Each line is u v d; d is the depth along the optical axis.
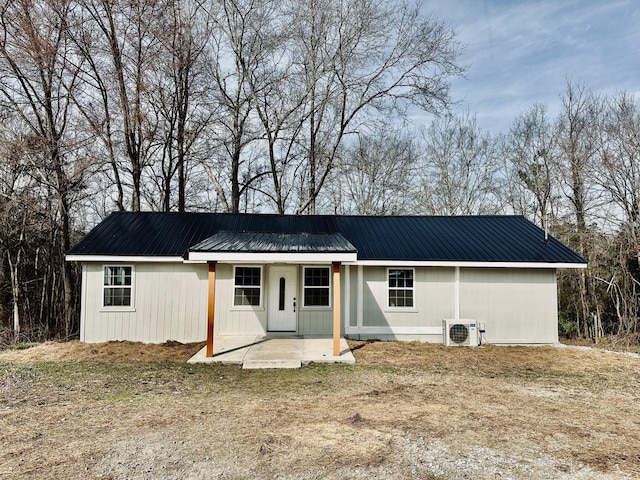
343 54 22.02
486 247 13.57
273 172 23.67
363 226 15.47
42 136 16.81
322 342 12.24
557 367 10.29
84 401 7.30
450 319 12.70
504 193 29.39
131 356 10.88
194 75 21.66
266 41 22.59
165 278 12.79
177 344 12.28
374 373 9.42
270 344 11.88
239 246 10.77
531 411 6.95
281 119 22.91
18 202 17.05
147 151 21.61
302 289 13.41
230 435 5.80
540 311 13.16
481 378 9.15
